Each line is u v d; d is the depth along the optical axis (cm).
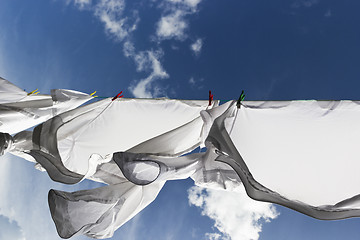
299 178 128
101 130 163
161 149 132
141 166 118
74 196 125
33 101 143
